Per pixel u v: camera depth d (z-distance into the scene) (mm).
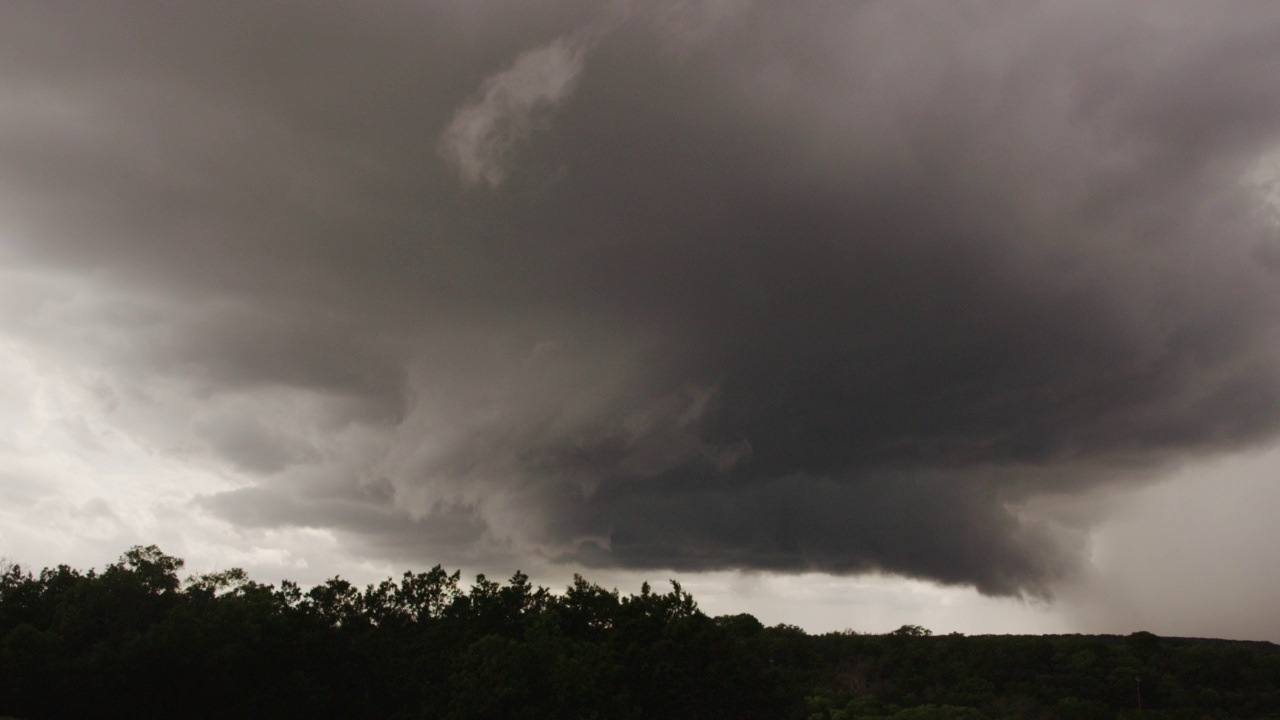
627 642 64625
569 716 53312
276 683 63500
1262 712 128750
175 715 63938
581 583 72750
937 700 133625
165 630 61594
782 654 150375
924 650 157875
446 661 63312
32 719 61688
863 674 147250
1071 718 124750
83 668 60781
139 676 61156
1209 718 124062
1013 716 123438
